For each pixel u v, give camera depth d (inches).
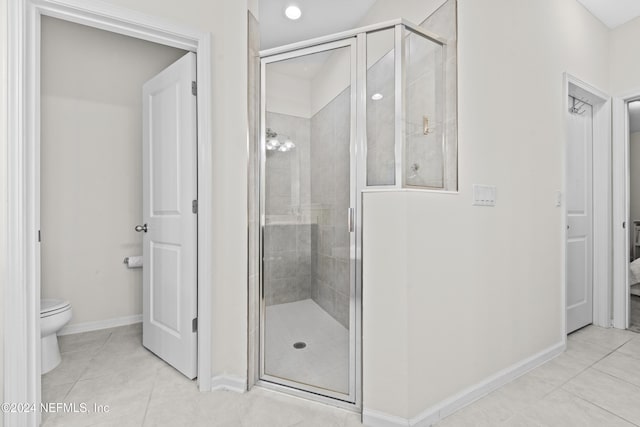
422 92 64.8
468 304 63.5
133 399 62.6
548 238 82.1
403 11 82.4
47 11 54.7
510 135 73.4
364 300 57.1
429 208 57.1
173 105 74.4
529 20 78.8
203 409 59.6
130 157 106.4
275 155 72.0
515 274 73.4
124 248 105.3
